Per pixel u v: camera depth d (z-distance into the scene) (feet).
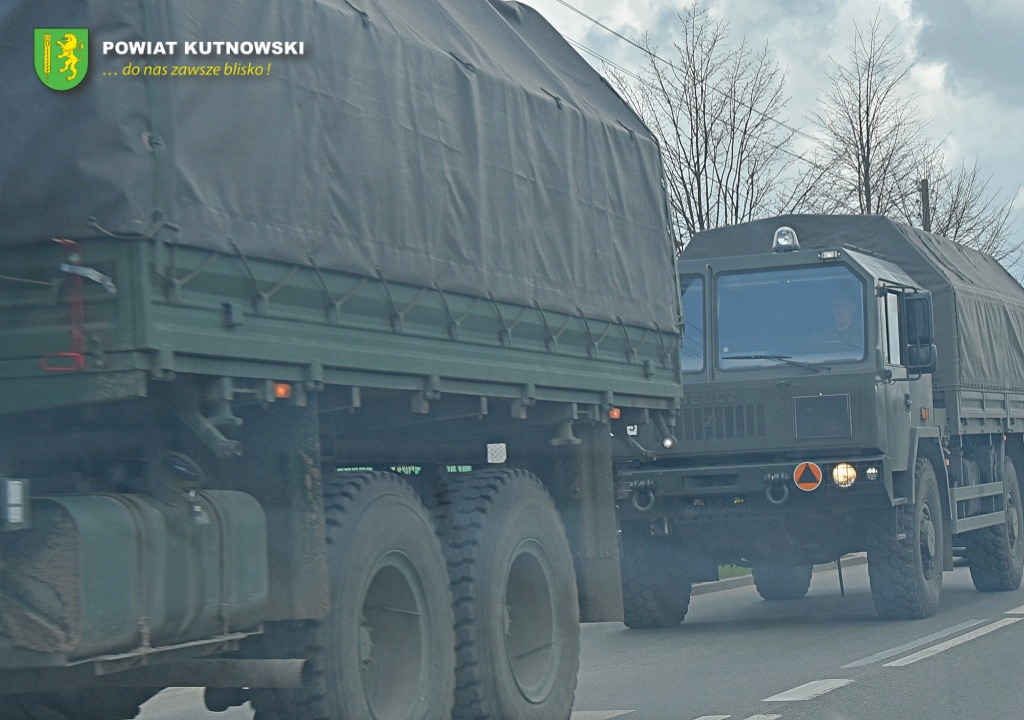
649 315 36.86
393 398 27.07
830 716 33.37
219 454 21.81
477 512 30.09
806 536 53.01
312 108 24.32
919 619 53.47
